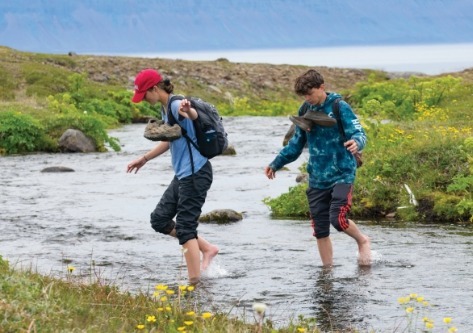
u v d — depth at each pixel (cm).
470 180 1541
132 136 3662
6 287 795
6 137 2992
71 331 731
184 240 1087
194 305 956
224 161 2627
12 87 4897
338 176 1119
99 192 2008
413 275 1080
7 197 1941
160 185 2123
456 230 1388
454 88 3622
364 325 875
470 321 877
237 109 5659
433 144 1709
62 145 3011
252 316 912
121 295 920
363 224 1477
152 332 769
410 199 1536
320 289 1030
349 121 1095
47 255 1268
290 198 1666
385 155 1711
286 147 1151
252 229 1464
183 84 6569
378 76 7844
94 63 6475
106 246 1336
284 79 7312
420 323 875
